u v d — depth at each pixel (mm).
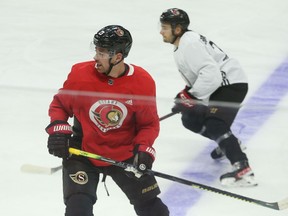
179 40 12609
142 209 9984
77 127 9797
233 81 12781
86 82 9406
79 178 9422
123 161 9820
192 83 12852
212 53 12719
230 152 12172
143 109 9477
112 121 9492
